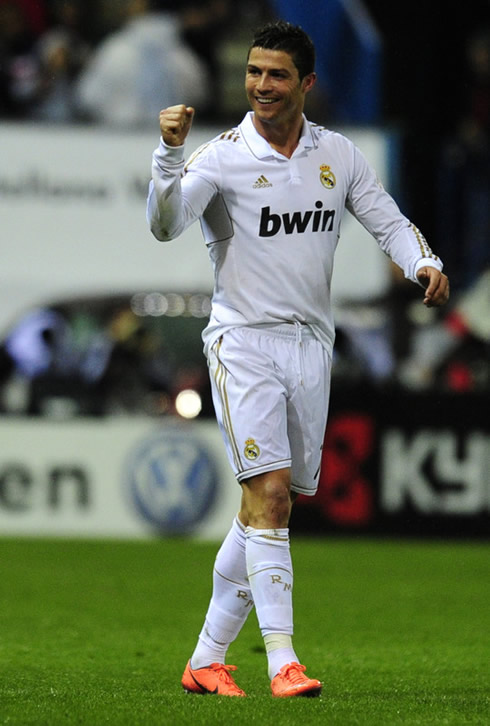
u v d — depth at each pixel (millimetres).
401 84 51219
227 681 15797
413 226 16172
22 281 41969
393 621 25172
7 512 38594
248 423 15117
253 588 15156
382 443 39062
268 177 15367
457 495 39188
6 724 12727
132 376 40500
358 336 40531
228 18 48375
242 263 15469
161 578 30938
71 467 38625
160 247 42500
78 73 46969
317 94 48250
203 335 15969
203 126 45312
